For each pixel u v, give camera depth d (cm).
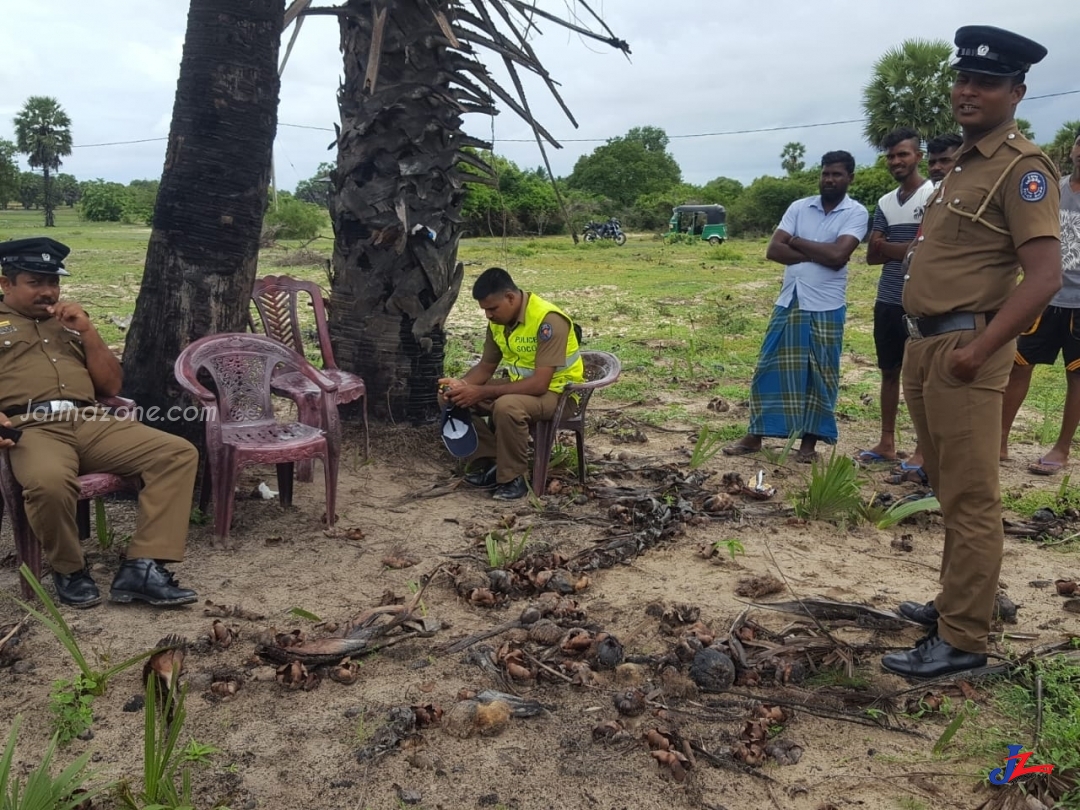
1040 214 272
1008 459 594
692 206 4641
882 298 560
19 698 286
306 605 362
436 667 312
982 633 304
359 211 568
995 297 287
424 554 419
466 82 571
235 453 409
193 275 454
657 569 408
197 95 444
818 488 474
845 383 869
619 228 4262
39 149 6272
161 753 238
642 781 252
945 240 296
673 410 738
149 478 360
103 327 1037
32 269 366
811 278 564
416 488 521
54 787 217
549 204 4597
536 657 318
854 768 260
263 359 458
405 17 546
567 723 279
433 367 602
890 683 308
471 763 258
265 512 468
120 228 5294
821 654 322
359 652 315
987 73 282
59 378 368
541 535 446
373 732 270
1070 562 421
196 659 314
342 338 592
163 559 358
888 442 594
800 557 426
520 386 496
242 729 272
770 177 5819
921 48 3225
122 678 298
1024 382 570
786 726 281
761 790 249
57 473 339
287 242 3303
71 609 350
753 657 317
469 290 1628
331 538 436
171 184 451
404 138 559
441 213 579
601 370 539
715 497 489
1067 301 539
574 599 373
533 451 536
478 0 547
